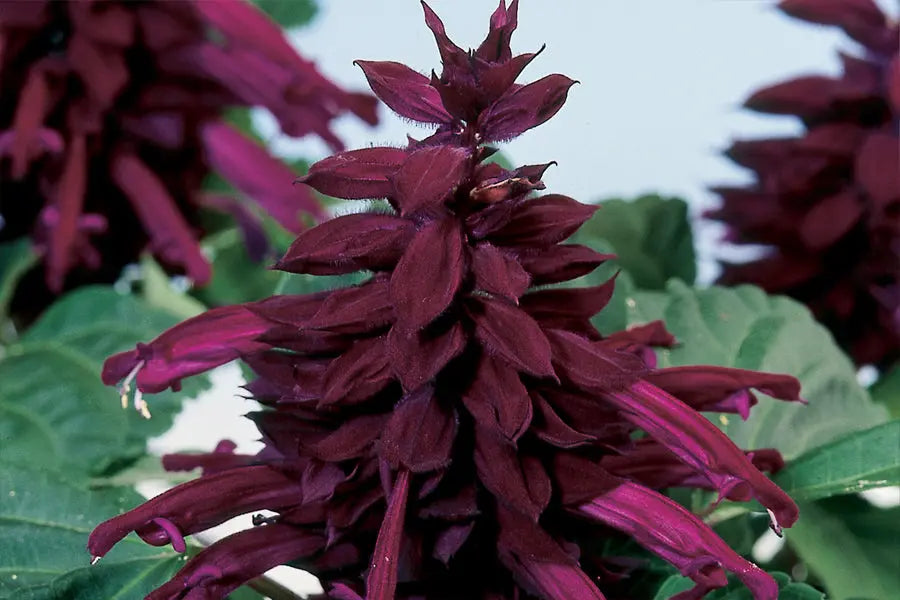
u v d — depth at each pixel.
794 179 0.56
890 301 0.57
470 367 0.37
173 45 0.53
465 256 0.37
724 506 0.45
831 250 0.57
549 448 0.38
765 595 0.37
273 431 0.39
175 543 0.37
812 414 0.47
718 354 0.48
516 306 0.37
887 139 0.54
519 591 0.39
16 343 0.52
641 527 0.38
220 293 0.65
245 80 0.53
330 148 0.54
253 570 0.38
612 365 0.37
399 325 0.36
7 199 0.54
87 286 0.54
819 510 0.44
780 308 0.49
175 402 0.50
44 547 0.42
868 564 0.44
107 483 0.47
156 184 0.52
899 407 0.55
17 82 0.53
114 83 0.51
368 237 0.37
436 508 0.37
